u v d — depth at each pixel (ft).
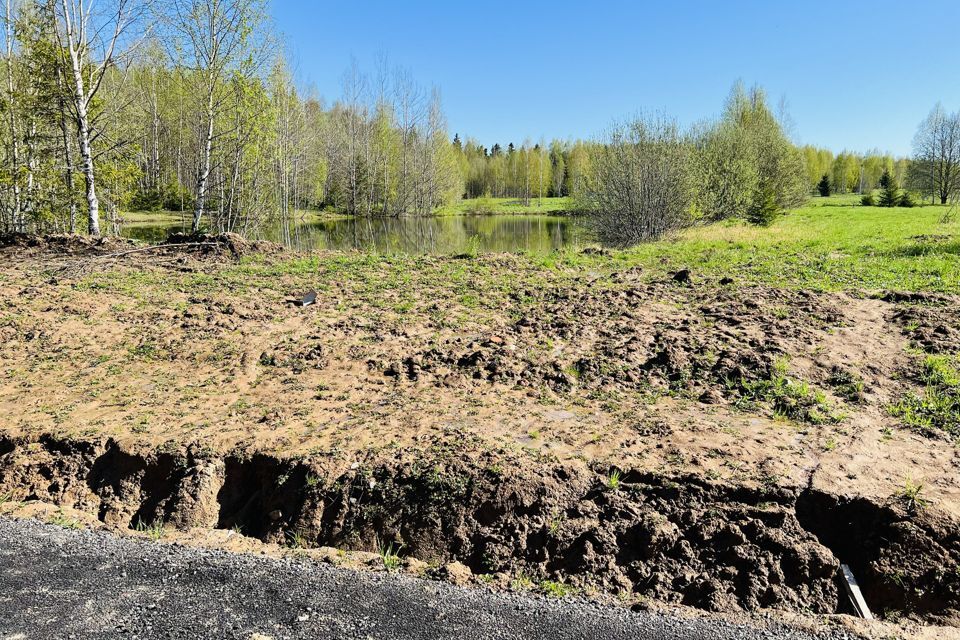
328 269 36.29
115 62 50.72
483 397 18.08
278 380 19.66
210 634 9.50
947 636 9.98
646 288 31.30
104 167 51.72
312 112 140.36
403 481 13.70
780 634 9.85
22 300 27.53
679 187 71.97
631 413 16.80
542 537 12.42
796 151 122.83
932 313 24.02
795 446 14.56
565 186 256.32
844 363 19.48
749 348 20.97
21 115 50.60
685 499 12.67
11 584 10.90
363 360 21.08
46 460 15.44
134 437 15.71
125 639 9.39
